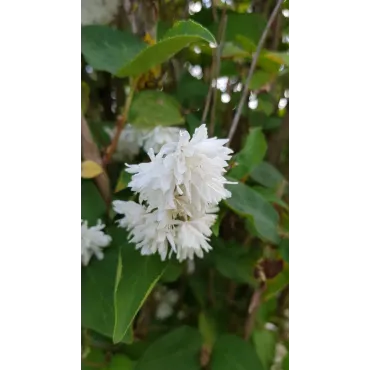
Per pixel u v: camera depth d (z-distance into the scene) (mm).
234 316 160
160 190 134
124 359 151
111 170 152
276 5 164
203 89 161
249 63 164
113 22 155
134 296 142
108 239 148
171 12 160
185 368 154
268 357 156
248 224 158
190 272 159
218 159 134
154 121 153
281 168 159
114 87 155
